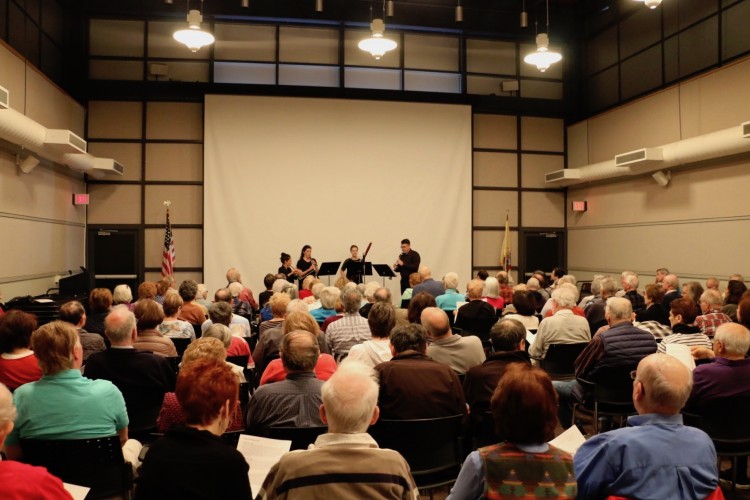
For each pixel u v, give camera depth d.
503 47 11.41
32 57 8.41
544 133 11.55
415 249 10.69
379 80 10.88
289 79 10.55
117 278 10.14
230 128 10.17
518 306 4.95
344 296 4.20
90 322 4.62
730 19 8.11
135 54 10.19
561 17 11.40
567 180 10.88
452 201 10.84
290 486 1.49
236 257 10.13
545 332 4.32
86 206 10.06
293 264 10.30
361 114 10.59
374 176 10.59
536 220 11.48
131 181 10.19
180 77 10.30
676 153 8.35
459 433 2.64
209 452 1.56
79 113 9.79
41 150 7.63
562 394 4.11
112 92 9.98
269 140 10.28
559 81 11.60
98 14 10.10
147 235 10.22
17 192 7.46
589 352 3.64
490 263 11.28
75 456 2.15
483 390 2.86
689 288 6.07
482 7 10.88
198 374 1.68
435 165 10.80
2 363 2.84
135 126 10.21
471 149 10.94
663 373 1.77
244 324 4.75
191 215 10.30
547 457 1.56
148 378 2.96
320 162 10.43
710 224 8.24
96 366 2.94
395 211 10.64
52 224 8.64
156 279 10.23
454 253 10.82
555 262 11.55
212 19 10.38
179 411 2.42
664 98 9.08
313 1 10.27
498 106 11.11
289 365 2.50
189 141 10.31
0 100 5.74
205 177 10.07
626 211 9.98
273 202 10.27
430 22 10.73
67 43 9.80
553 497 1.52
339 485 1.49
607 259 10.47
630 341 3.55
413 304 4.28
